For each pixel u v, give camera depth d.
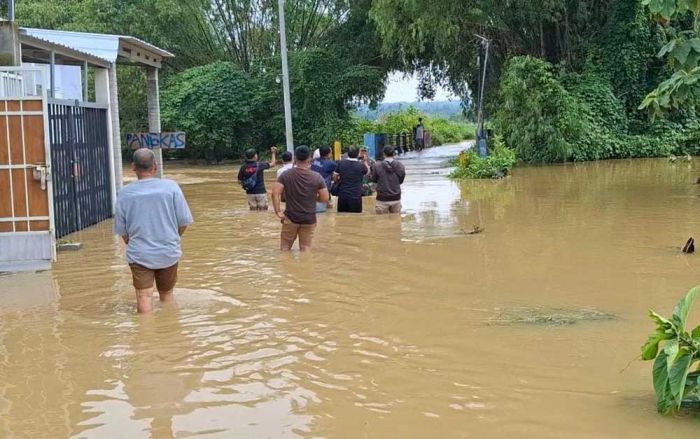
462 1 27.77
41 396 5.22
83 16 38.38
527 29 30.38
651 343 4.78
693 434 4.39
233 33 41.41
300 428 4.61
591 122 28.89
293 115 38.03
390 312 7.27
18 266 9.78
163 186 7.57
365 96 38.88
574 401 4.93
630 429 4.47
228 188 22.34
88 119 14.30
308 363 5.81
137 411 4.92
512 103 27.58
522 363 5.70
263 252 10.76
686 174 21.95
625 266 9.13
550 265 9.32
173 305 7.73
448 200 16.88
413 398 5.05
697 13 10.82
